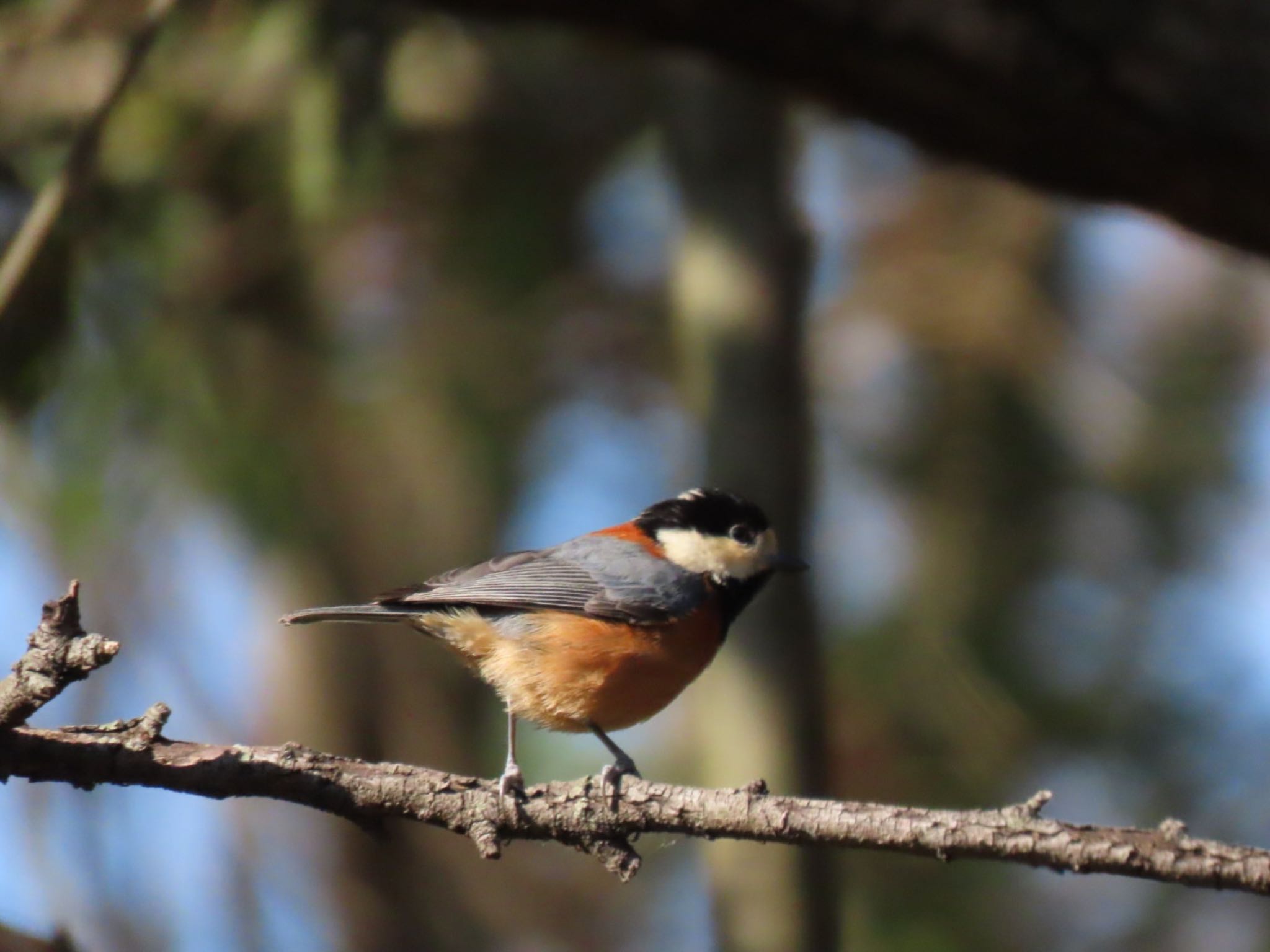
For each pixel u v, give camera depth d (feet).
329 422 41.60
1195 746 38.81
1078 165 25.43
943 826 18.71
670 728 41.14
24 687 18.43
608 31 25.61
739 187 32.78
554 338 48.21
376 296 45.96
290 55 32.12
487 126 42.91
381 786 20.76
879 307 44.68
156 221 33.27
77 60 32.91
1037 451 40.57
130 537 39.27
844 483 42.86
